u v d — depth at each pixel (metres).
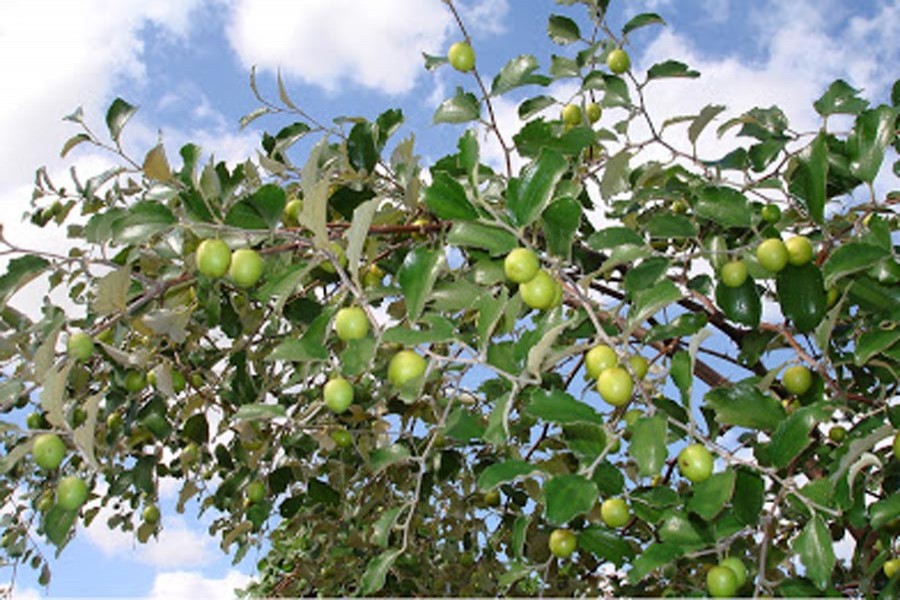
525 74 3.57
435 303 2.71
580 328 2.72
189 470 4.63
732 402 2.39
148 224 2.57
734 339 3.41
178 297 3.38
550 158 2.32
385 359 3.45
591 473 2.09
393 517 2.72
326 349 2.40
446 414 2.56
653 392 3.42
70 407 3.43
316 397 3.81
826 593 2.00
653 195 3.67
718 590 2.07
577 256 3.35
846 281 2.85
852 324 3.25
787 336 2.93
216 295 3.02
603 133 3.89
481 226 2.37
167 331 3.06
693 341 2.27
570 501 1.94
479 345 2.32
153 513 4.59
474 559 5.19
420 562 4.63
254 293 3.10
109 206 4.00
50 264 2.67
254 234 2.53
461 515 4.73
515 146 3.19
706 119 3.55
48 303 3.45
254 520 3.89
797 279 2.77
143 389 3.67
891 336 2.42
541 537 4.04
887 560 2.73
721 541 2.21
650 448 2.07
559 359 2.42
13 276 2.62
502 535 4.93
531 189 2.32
